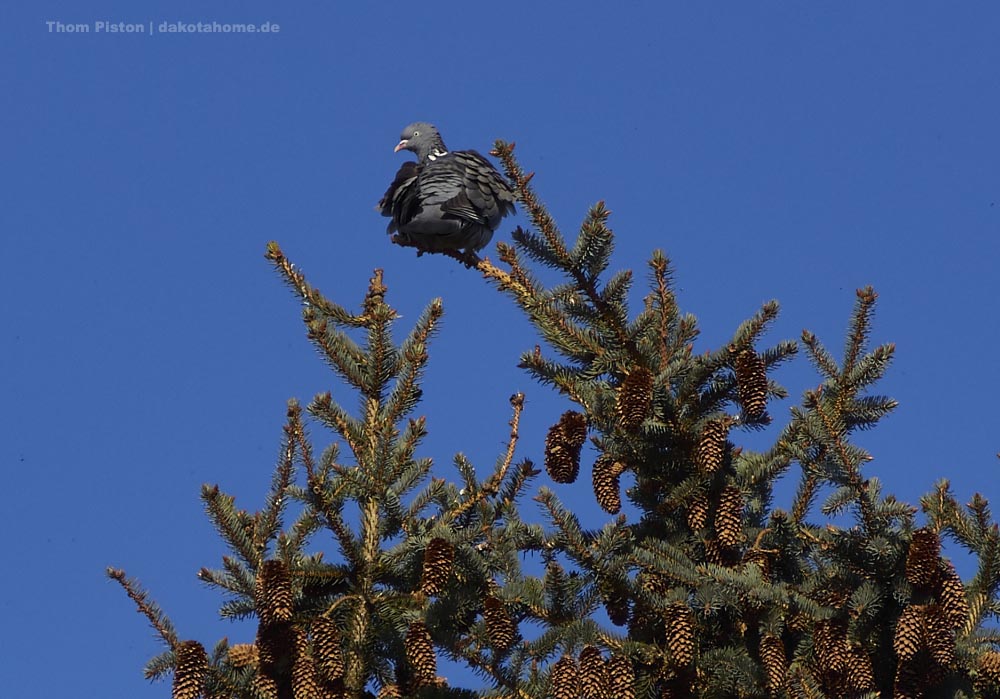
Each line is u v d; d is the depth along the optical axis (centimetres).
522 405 1484
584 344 1459
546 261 1462
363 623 1355
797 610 1266
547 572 1320
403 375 1514
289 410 1396
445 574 1307
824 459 1320
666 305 1458
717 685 1282
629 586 1315
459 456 1468
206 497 1378
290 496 1408
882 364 1356
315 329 1527
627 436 1400
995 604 1314
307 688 1227
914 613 1197
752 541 1396
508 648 1285
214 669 1271
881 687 1296
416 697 1293
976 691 1256
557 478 1366
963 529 1359
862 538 1289
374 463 1433
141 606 1327
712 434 1345
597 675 1205
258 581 1280
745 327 1382
